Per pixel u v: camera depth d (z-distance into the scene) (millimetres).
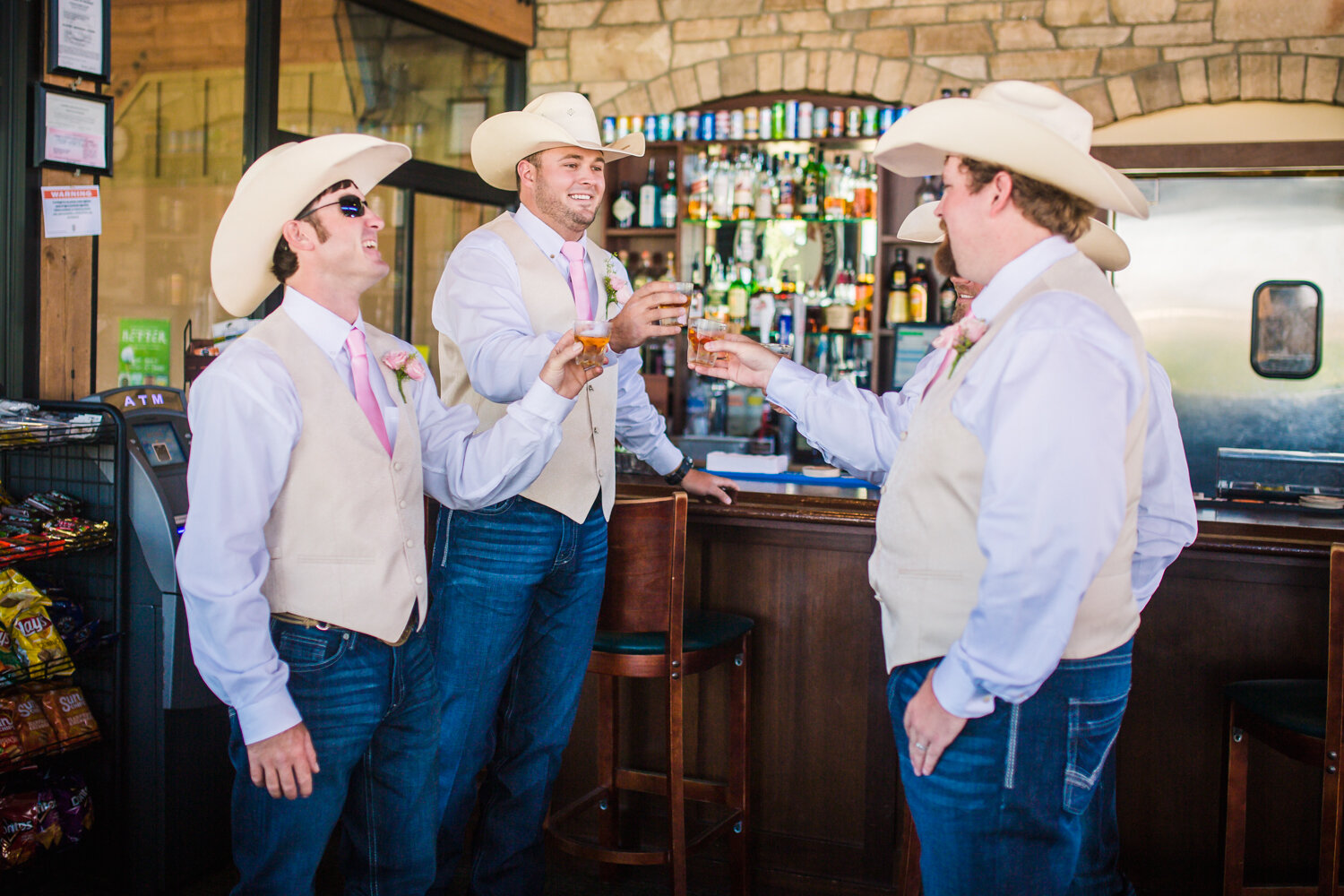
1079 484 1302
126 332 4090
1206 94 4520
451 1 4699
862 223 5121
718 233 5273
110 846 2703
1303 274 4598
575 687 2387
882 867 2695
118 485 2611
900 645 1534
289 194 1621
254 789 1630
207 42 3965
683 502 2350
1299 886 2307
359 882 1834
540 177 2326
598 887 2791
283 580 1622
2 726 2465
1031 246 1495
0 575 2516
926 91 4820
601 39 5176
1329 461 3166
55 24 2805
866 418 2051
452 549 2275
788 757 2783
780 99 5086
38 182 2840
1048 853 1460
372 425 1697
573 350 1829
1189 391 4727
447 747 2275
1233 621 2500
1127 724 2578
